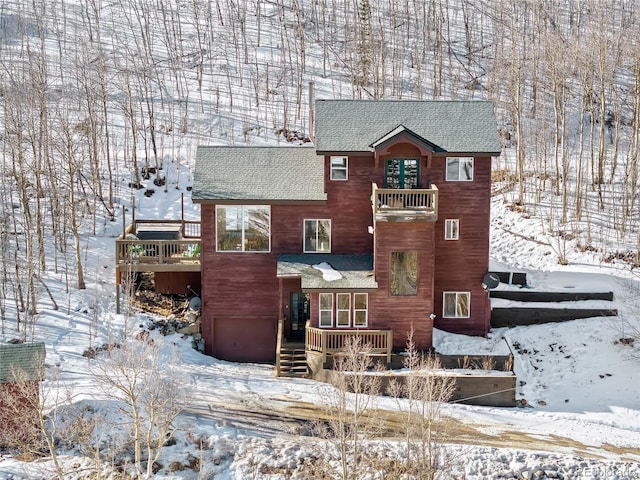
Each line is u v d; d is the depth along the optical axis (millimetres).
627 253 46312
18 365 30141
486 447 30469
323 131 39531
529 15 88938
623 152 62781
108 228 49688
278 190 39469
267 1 95375
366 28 79750
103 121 61844
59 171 53406
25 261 43688
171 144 62094
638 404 35281
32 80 55250
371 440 30281
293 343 38719
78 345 37406
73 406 30984
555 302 41531
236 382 35938
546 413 34812
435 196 36844
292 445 30078
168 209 52938
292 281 39656
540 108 69750
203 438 30375
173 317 40562
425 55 83188
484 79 78625
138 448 26766
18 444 29625
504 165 61625
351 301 37719
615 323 39875
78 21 86062
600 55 56625
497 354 37250
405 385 35000
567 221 50312
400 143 38531
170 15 90312
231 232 39469
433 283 37688
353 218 39594
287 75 76625
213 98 71188
